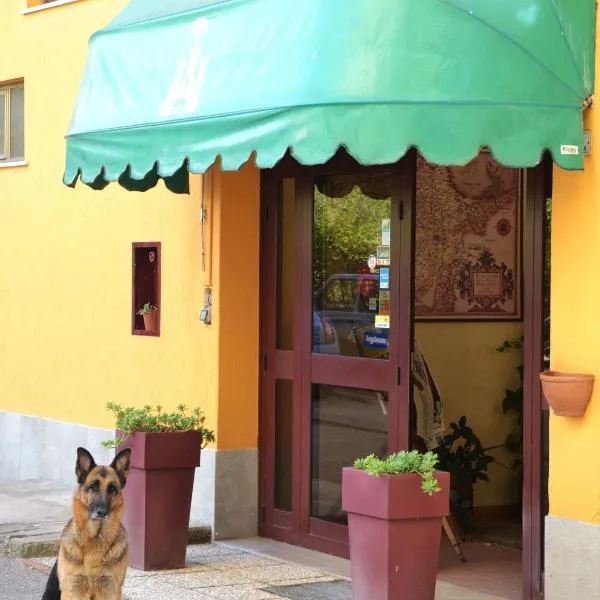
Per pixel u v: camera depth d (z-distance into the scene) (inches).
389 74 264.1
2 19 449.1
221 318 358.9
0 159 456.4
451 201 375.9
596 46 276.1
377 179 331.0
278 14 287.6
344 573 326.3
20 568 331.3
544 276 294.8
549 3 271.9
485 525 375.2
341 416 340.8
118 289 397.4
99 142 322.7
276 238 359.9
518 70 265.7
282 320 359.3
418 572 264.8
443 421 372.2
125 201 394.3
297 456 351.9
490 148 262.2
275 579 319.9
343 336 340.5
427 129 261.1
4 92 455.5
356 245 336.5
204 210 362.6
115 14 401.4
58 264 423.2
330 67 268.7
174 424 327.9
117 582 275.4
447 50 265.0
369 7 269.9
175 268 374.9
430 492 263.3
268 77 280.8
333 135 264.4
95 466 275.9
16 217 442.9
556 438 282.0
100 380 404.5
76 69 417.1
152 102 311.4
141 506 323.9
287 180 357.4
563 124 267.6
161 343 379.6
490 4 269.4
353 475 268.8
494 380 384.2
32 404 435.8
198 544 354.9
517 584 317.4
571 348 280.2
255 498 363.6
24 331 439.2
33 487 412.8
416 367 359.9
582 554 277.0
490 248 382.9
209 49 301.7
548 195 294.8
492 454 382.9
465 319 379.2
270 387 361.4
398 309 325.1
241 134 282.8
